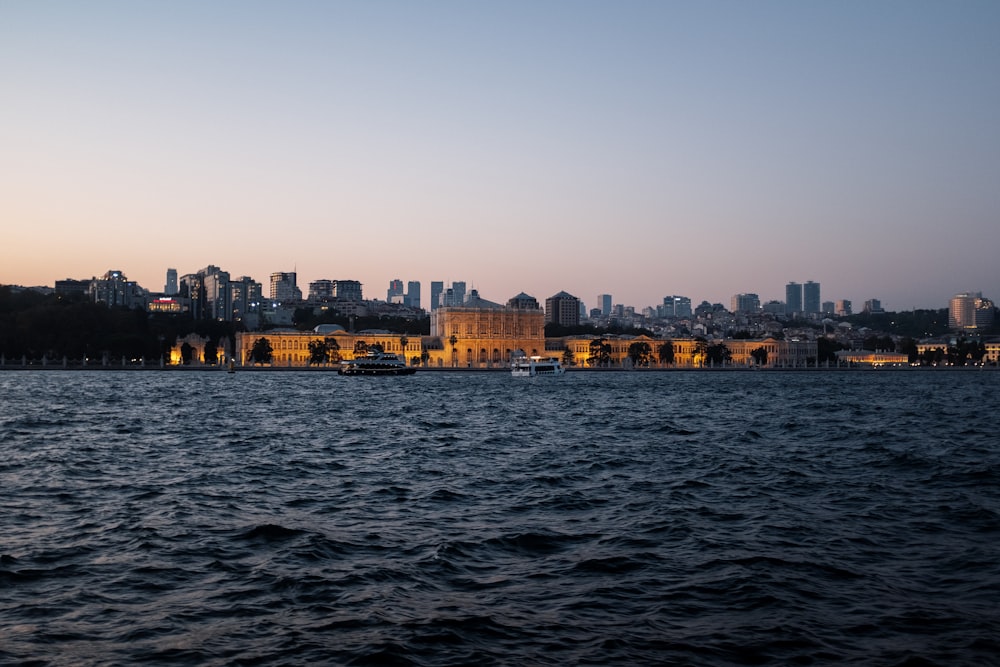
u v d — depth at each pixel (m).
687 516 45.19
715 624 27.66
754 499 50.75
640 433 97.38
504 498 50.97
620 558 35.91
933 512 46.62
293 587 31.52
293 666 24.23
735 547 37.97
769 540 39.44
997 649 25.50
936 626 27.47
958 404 165.75
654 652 25.28
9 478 58.72
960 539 39.81
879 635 26.66
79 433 94.12
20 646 25.59
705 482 57.62
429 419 119.31
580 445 83.19
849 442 86.69
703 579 32.75
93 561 35.31
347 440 87.69
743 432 98.44
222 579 32.72
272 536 39.69
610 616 28.42
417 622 27.64
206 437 90.00
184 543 38.47
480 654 25.05
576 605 29.56
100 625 27.52
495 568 34.41
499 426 107.25
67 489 53.91
